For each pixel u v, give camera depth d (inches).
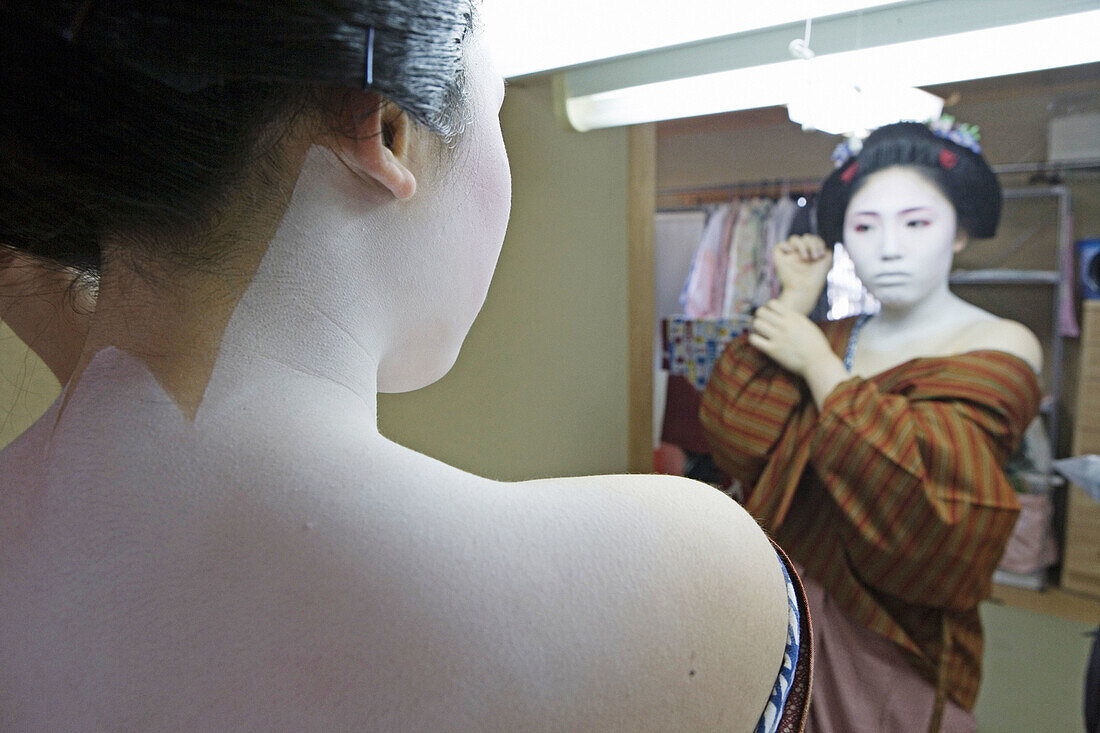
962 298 35.3
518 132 45.3
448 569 8.0
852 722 38.3
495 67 11.5
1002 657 36.2
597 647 8.0
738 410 41.1
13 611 9.1
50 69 7.0
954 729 36.5
